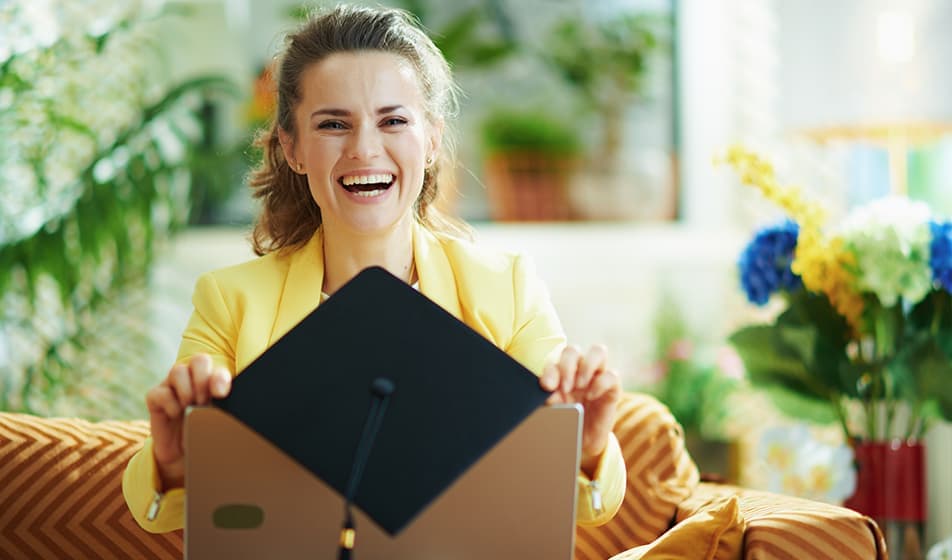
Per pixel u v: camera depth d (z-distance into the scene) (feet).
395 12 5.44
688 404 11.57
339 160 5.07
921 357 6.87
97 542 6.17
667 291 14.10
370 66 5.08
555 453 3.95
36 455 6.30
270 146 5.79
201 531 3.96
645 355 13.08
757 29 14.49
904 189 8.63
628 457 6.44
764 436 7.25
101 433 6.48
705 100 14.83
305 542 3.97
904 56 7.99
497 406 3.91
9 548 6.15
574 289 14.40
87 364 11.14
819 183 13.46
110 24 11.30
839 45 8.18
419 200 6.06
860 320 7.07
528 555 3.98
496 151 14.79
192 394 4.15
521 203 14.79
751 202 14.58
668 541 5.15
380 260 5.36
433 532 3.94
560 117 14.97
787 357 7.16
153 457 4.49
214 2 13.74
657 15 14.96
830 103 8.25
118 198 10.12
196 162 10.75
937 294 6.93
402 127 5.11
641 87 15.05
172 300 11.91
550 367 4.05
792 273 7.16
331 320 4.04
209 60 13.88
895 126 8.04
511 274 5.53
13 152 9.91
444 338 4.01
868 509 7.07
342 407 3.89
